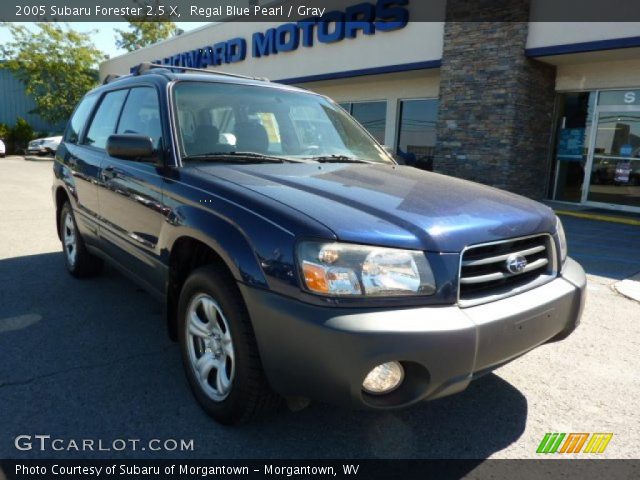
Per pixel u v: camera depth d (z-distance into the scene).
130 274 3.56
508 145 10.76
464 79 11.29
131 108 3.78
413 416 2.72
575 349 3.63
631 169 10.84
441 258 2.16
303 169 3.01
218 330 2.55
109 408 2.67
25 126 28.86
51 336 3.54
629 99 10.74
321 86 16.02
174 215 2.73
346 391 2.02
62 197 5.02
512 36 10.45
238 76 4.00
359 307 2.04
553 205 11.55
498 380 3.15
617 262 6.45
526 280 2.53
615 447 2.51
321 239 2.08
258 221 2.27
